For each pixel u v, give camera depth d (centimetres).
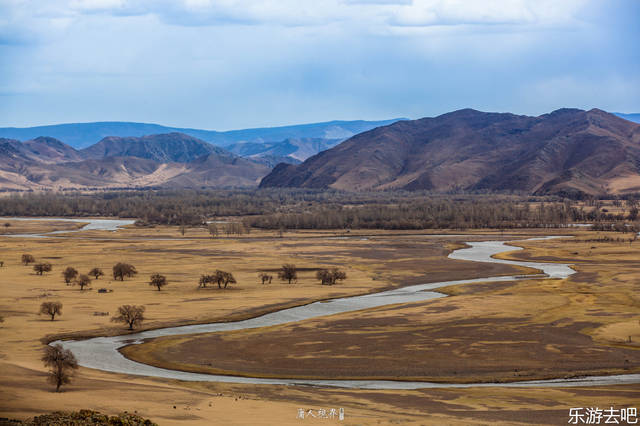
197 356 9175
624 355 8912
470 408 6344
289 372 8375
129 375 7875
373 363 8731
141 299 14050
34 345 9631
